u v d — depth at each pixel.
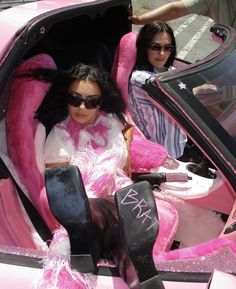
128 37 2.96
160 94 1.87
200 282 1.60
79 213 1.50
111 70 3.02
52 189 1.51
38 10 2.18
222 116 2.01
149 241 1.42
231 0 4.03
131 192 1.50
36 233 2.19
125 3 2.85
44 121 2.33
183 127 1.88
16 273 1.66
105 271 1.64
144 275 1.44
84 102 2.32
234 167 1.85
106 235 1.73
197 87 2.00
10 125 2.16
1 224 2.06
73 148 2.38
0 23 2.04
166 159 2.78
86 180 2.33
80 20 2.76
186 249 1.89
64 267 1.61
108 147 2.45
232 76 2.24
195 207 2.52
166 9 4.07
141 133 2.90
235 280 1.54
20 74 2.19
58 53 2.77
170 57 3.26
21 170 2.19
